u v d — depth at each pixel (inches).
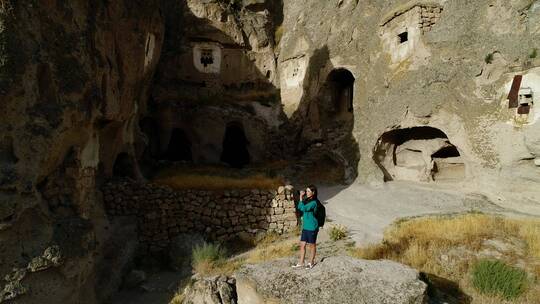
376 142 710.5
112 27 439.8
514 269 308.7
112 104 436.5
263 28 1132.5
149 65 642.2
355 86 813.9
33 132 285.3
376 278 249.0
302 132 941.8
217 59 1044.5
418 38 665.0
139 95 639.1
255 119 968.3
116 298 374.0
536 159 516.7
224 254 451.8
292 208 522.6
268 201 518.3
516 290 291.6
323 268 269.6
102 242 404.2
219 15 1055.6
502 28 567.5
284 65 1067.9
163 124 897.5
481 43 586.6
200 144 911.7
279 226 514.9
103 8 408.8
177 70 989.8
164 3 1024.9
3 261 258.7
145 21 551.2
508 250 354.3
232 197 508.1
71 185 342.3
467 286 308.3
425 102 634.8
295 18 1113.4
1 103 260.2
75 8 346.9
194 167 794.2
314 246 277.9
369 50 794.8
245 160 1003.9
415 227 436.5
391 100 693.3
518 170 537.3
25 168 278.1
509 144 541.3
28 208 277.4
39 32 297.6
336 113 911.0
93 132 419.8
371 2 819.4
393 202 593.3
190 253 442.3
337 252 402.0
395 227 464.8
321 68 915.4
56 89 311.1
